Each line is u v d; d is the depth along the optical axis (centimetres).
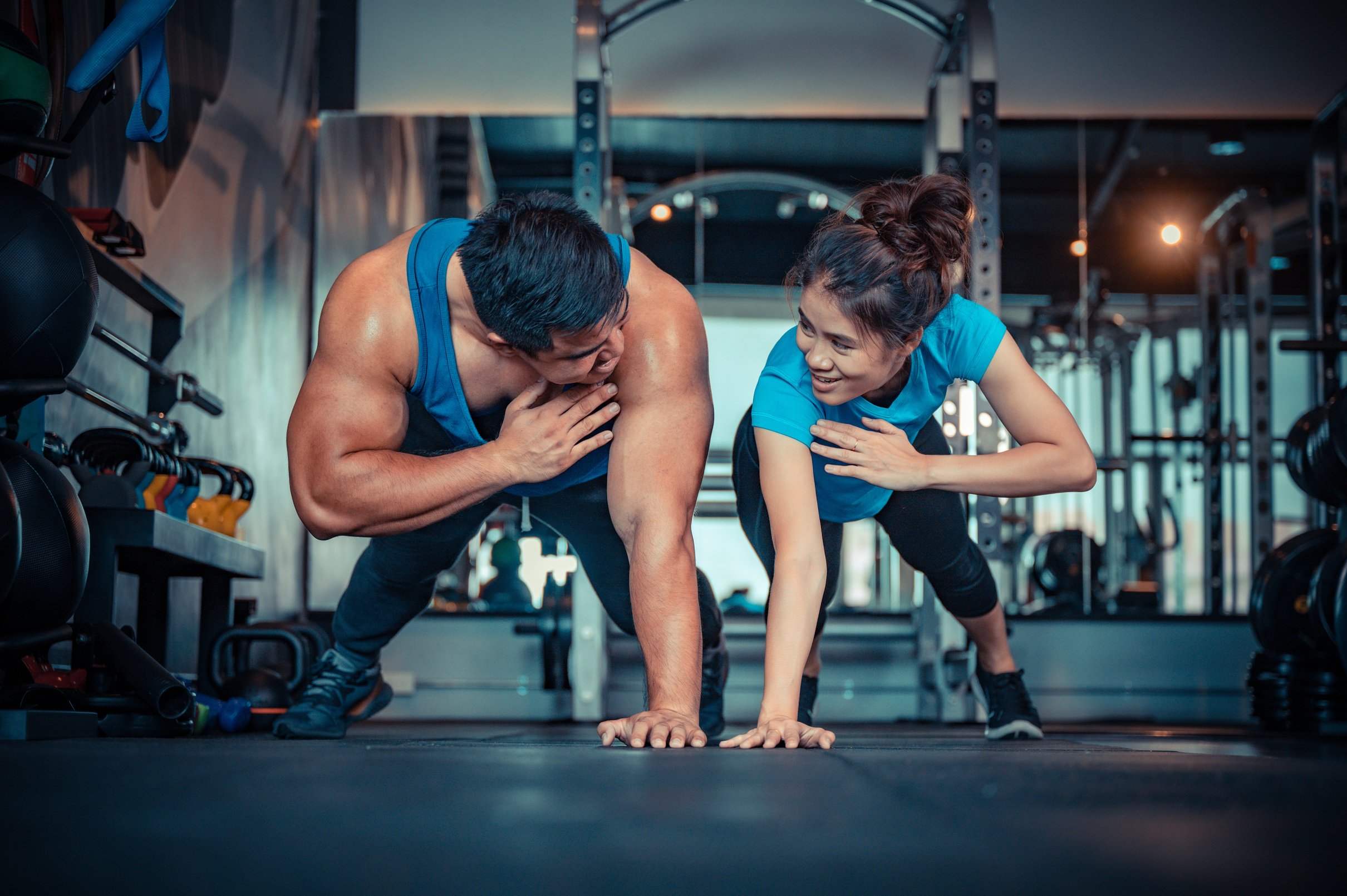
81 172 288
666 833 55
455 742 171
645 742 148
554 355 156
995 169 402
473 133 590
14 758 96
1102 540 614
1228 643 471
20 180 200
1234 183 632
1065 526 612
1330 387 431
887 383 192
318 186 548
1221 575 612
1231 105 581
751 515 222
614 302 153
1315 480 334
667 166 611
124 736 214
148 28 185
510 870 46
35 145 184
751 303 609
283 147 487
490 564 543
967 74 409
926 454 219
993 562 380
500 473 170
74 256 179
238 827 56
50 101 192
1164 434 624
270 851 50
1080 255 634
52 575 182
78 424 283
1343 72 577
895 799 69
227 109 415
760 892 43
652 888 43
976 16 407
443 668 458
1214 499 619
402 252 178
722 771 91
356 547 572
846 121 597
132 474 251
